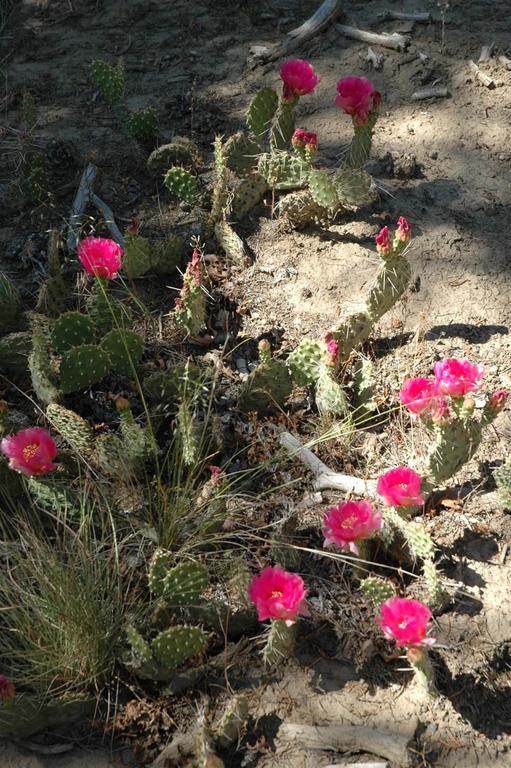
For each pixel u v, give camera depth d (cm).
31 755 135
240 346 184
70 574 145
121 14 256
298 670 142
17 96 235
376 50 238
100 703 140
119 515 157
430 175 210
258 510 160
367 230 199
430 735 135
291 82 199
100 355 166
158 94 234
